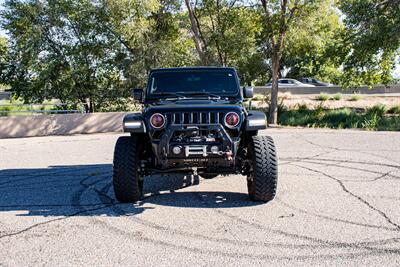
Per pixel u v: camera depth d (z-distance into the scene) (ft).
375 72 72.02
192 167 17.80
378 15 64.23
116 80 73.26
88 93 72.08
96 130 56.39
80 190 21.43
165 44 71.41
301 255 12.49
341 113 67.72
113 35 70.54
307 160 29.71
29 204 18.65
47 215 16.85
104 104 73.87
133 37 68.39
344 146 37.24
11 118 51.16
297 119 68.28
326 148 36.11
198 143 16.80
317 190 20.54
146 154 19.36
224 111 17.22
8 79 71.92
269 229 14.83
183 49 76.74
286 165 27.71
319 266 11.71
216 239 13.89
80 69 67.77
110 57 71.72
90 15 69.67
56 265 11.95
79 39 70.33
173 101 19.74
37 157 34.01
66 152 36.83
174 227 15.16
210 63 70.79
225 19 69.51
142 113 18.65
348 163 28.25
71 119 55.11
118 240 13.91
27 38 67.67
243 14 67.77
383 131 52.08
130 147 18.02
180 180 23.58
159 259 12.31
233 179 23.73
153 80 21.77
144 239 13.98
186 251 12.90
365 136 45.03
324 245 13.26
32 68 68.54
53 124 54.08
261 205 17.94
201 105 17.54
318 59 75.00
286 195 19.58
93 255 12.65
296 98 102.78
